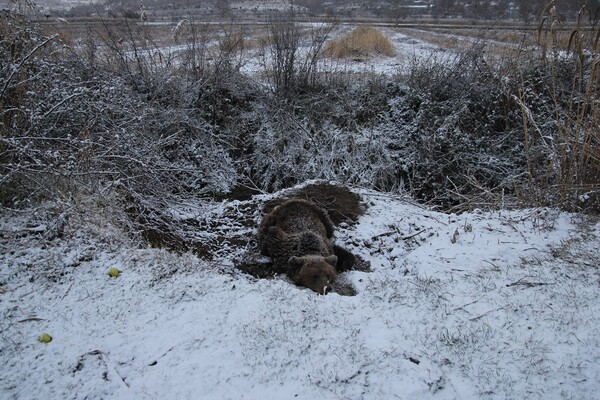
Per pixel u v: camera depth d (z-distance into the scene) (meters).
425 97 11.53
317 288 5.19
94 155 6.31
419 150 10.95
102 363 3.47
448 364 3.45
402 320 3.94
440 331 3.79
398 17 24.69
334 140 11.12
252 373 3.38
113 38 11.19
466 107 11.05
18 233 5.08
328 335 3.73
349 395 3.19
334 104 11.91
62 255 4.77
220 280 4.50
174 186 8.19
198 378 3.34
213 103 11.59
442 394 3.20
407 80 12.43
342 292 5.16
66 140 5.90
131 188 6.64
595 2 10.82
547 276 4.55
